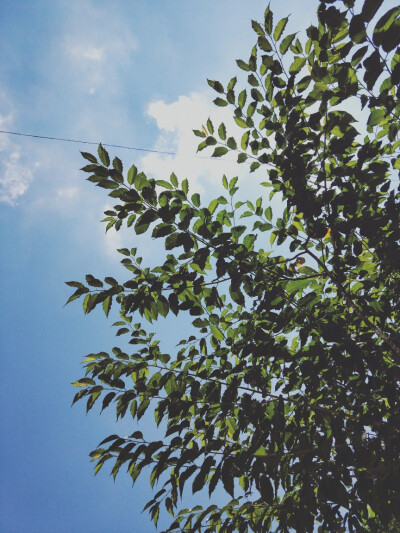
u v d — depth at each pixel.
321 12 1.72
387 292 2.32
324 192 2.08
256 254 2.15
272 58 2.03
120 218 2.08
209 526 2.34
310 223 2.16
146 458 2.17
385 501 1.86
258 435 2.07
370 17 1.51
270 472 1.97
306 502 1.85
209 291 2.16
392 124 2.07
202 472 2.04
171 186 2.05
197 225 2.04
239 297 2.12
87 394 2.32
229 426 2.41
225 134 2.31
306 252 2.17
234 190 2.31
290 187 2.29
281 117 2.18
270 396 2.20
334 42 1.85
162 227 2.01
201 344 2.33
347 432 2.09
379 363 1.94
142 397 2.34
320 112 1.94
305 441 1.92
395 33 1.50
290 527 2.03
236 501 2.31
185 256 2.11
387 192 2.15
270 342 2.26
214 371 2.31
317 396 2.30
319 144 2.16
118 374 2.33
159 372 2.36
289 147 2.08
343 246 2.17
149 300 2.14
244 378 2.28
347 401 2.32
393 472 1.77
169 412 2.24
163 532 2.26
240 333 2.35
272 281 2.22
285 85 2.15
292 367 2.26
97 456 2.25
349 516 2.01
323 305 2.31
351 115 1.92
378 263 2.29
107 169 1.95
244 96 2.23
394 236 2.03
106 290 2.15
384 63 1.59
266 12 2.00
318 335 2.35
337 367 2.10
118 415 2.32
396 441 1.74
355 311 2.13
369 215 2.09
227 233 2.03
